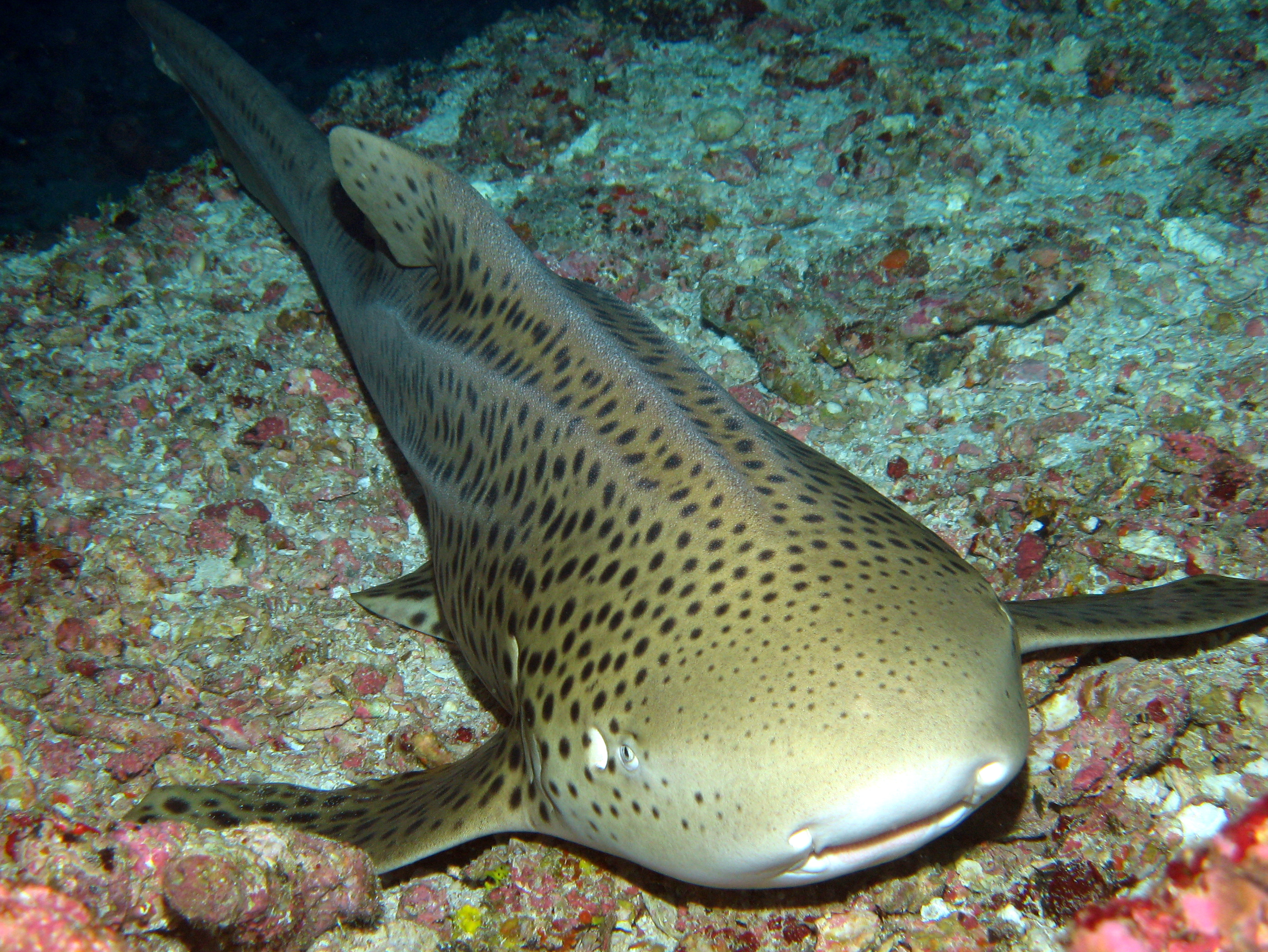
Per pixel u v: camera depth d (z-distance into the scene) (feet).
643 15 8.08
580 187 6.41
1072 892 3.02
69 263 6.67
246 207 7.18
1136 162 5.96
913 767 2.41
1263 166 5.19
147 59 8.93
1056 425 4.43
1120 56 6.58
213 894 2.50
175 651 4.21
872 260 5.20
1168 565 3.77
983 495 4.27
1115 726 3.18
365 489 5.06
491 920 3.25
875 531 2.85
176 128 8.06
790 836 2.47
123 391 5.75
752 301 5.21
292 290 6.36
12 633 4.16
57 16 9.29
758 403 5.12
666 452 2.96
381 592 4.30
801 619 2.60
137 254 6.77
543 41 7.97
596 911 3.22
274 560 4.66
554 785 2.89
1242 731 3.19
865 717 2.45
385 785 3.56
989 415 4.68
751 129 6.98
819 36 7.68
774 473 2.92
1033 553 3.94
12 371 5.90
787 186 6.47
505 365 3.43
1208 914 2.49
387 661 4.13
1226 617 3.21
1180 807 3.08
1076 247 5.05
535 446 3.23
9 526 4.64
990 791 2.56
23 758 3.62
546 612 3.00
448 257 3.80
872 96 6.97
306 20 9.46
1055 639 3.09
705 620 2.67
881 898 3.09
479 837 3.22
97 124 8.06
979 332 5.05
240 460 5.16
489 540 3.34
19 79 8.45
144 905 2.47
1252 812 2.50
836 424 4.91
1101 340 4.85
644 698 2.66
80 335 6.16
